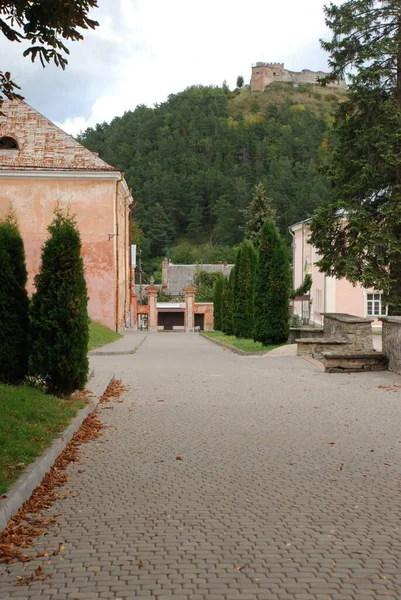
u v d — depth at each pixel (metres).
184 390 12.54
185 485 6.08
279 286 23.92
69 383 10.63
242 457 7.15
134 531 4.84
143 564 4.22
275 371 15.23
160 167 109.31
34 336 10.70
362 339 17.33
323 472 6.50
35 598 3.76
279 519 5.09
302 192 91.31
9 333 10.70
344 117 24.25
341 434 8.31
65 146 32.47
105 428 8.90
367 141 22.92
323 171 24.53
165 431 8.65
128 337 33.72
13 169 31.30
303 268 50.81
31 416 8.27
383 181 23.17
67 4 6.86
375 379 13.43
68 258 10.63
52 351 10.51
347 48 23.81
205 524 4.98
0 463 6.06
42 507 5.42
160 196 105.88
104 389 12.02
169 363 18.61
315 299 45.88
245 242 31.12
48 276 10.58
